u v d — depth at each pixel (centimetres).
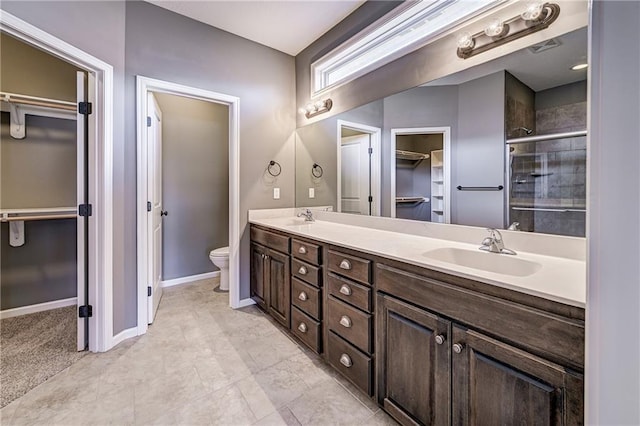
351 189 249
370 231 218
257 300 279
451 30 173
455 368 114
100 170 202
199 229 374
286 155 315
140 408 151
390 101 212
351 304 164
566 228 133
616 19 51
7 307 254
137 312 230
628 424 51
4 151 246
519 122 146
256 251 279
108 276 207
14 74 249
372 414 149
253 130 291
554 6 132
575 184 130
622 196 51
